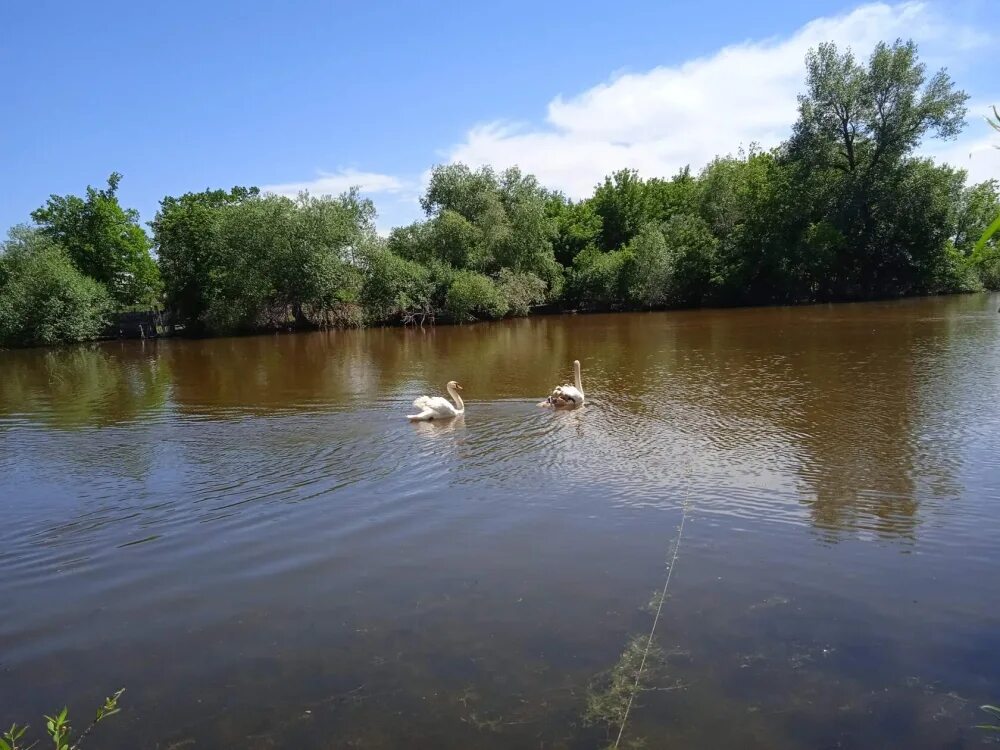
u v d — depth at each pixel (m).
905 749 4.59
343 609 6.72
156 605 6.97
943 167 53.09
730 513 8.88
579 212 72.06
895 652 5.65
